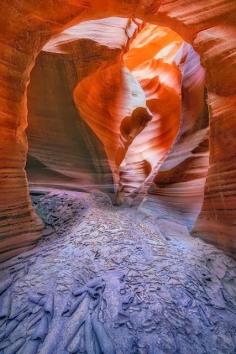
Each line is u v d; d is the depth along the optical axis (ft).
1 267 16.75
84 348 11.55
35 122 30.60
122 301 13.71
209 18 19.81
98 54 32.12
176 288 15.01
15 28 17.93
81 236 19.80
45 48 30.42
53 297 14.03
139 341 11.92
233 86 18.90
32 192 26.96
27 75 19.92
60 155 31.55
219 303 14.87
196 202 26.71
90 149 33.58
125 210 26.96
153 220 24.98
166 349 11.74
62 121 32.37
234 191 18.78
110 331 12.22
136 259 17.28
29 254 18.33
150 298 14.03
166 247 19.54
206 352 11.97
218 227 20.35
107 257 17.26
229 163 19.24
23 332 12.46
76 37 31.65
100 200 28.99
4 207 17.81
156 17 21.67
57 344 11.73
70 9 19.61
